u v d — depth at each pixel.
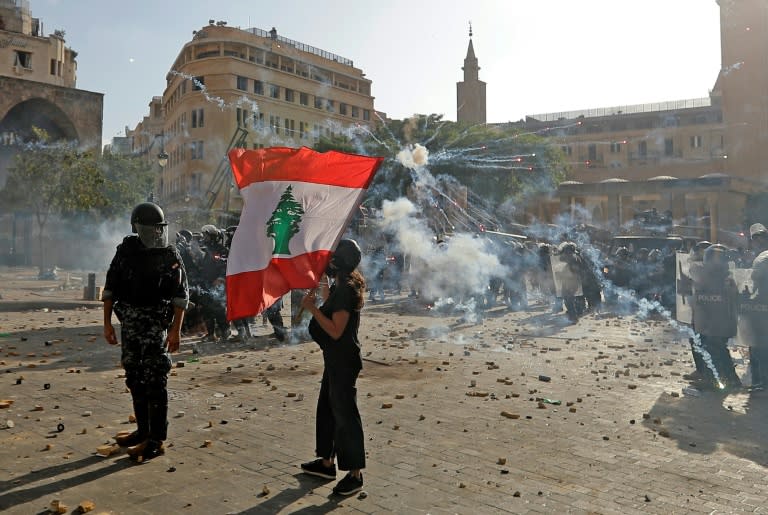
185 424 6.06
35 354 9.88
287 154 4.67
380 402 7.13
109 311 5.11
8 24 57.78
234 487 4.43
